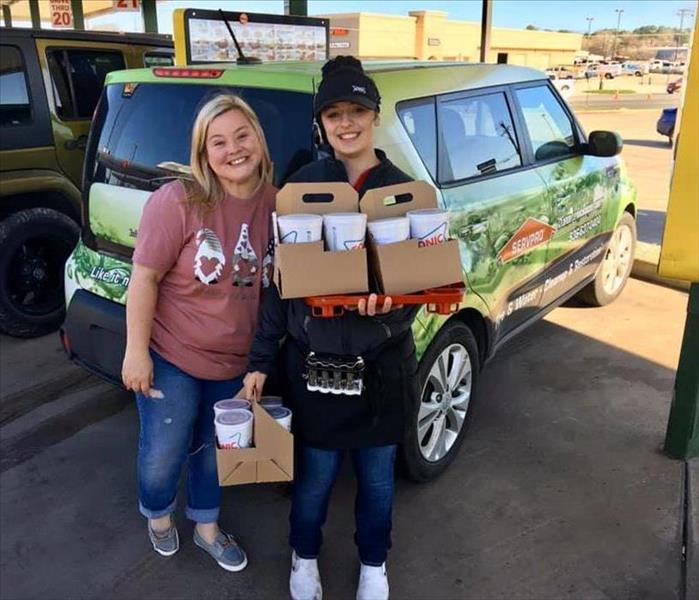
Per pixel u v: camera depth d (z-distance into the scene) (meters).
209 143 2.12
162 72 3.12
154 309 2.25
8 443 3.58
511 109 3.74
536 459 3.32
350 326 2.01
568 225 4.10
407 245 1.92
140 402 2.41
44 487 3.20
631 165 12.60
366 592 2.41
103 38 5.62
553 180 3.89
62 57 5.30
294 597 2.46
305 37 5.45
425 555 2.70
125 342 2.96
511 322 3.68
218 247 2.22
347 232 1.90
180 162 2.93
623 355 4.48
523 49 50.56
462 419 3.26
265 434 2.03
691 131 2.81
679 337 4.78
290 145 2.68
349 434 2.15
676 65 73.94
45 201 5.27
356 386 2.05
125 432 3.68
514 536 2.79
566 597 2.48
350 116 2.04
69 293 3.29
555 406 3.82
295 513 2.38
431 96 3.15
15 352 4.76
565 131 4.27
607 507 2.96
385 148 2.81
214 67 3.03
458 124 3.29
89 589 2.57
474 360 3.28
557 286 4.19
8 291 4.79
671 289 5.78
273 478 2.06
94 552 2.77
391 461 2.30
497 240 3.30
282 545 2.79
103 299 3.09
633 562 2.65
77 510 3.03
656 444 3.44
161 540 2.69
